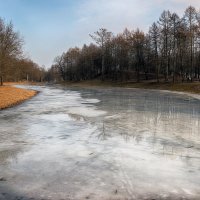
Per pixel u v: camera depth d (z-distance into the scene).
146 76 76.12
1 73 46.88
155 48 66.00
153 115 17.52
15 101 26.03
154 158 8.73
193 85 49.53
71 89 59.84
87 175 7.37
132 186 6.68
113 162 8.37
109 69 92.88
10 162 8.42
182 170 7.71
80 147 9.95
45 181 7.00
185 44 57.38
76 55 111.81
